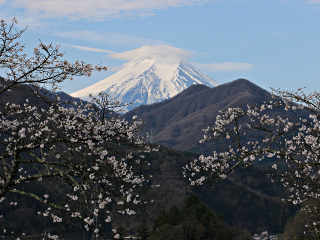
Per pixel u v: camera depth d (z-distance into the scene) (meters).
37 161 11.48
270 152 12.28
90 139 12.55
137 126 14.28
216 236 72.25
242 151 12.77
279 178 14.38
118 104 13.20
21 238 11.57
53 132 12.25
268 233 130.12
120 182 11.97
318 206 17.81
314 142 12.59
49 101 11.66
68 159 11.71
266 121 13.25
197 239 69.12
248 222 133.88
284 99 12.82
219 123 13.54
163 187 126.06
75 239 67.00
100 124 12.53
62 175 11.12
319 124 12.93
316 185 13.11
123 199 11.31
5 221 74.19
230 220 132.88
